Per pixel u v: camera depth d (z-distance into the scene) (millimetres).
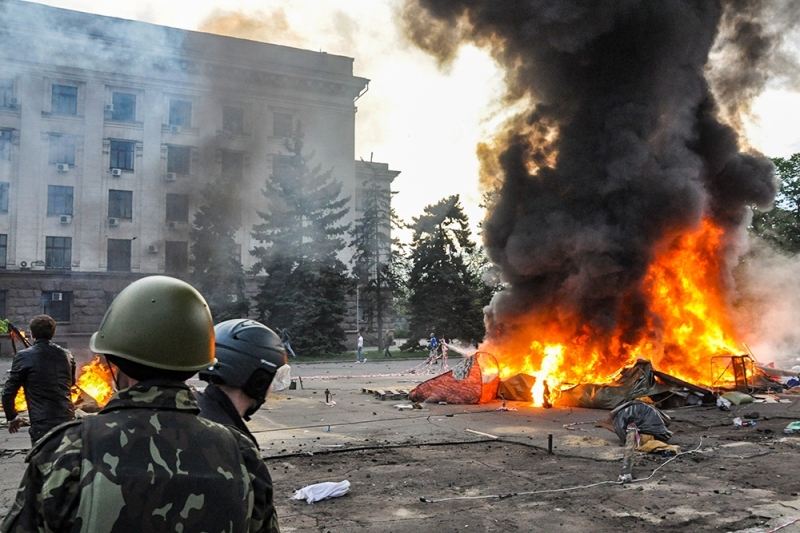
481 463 7473
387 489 6266
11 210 37156
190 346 1702
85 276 38719
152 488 1468
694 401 12555
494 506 5676
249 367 2189
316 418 11172
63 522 1424
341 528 5035
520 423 10602
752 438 9062
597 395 12555
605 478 6703
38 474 1483
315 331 36219
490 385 13812
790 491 6141
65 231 38375
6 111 36656
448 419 11086
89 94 38406
